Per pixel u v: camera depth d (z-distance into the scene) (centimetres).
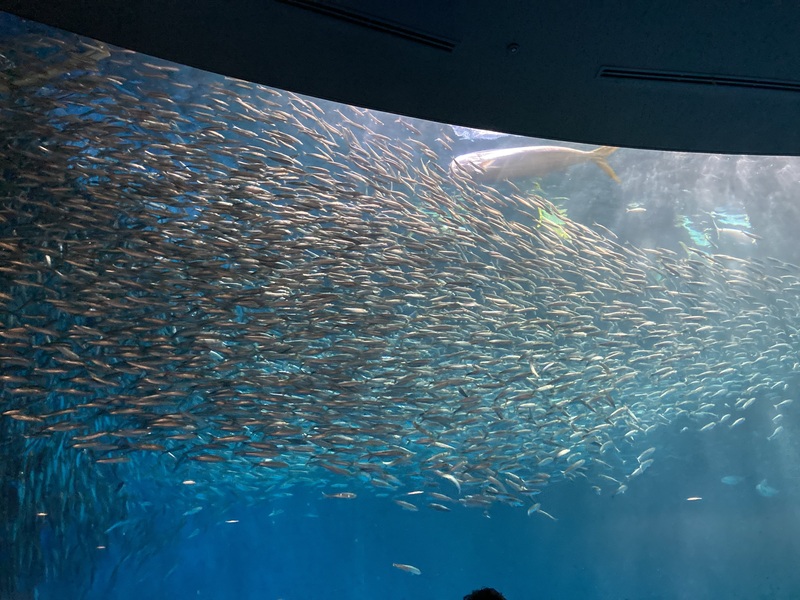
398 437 1121
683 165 1445
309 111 1045
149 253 766
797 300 1719
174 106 896
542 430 1412
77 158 765
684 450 2328
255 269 835
